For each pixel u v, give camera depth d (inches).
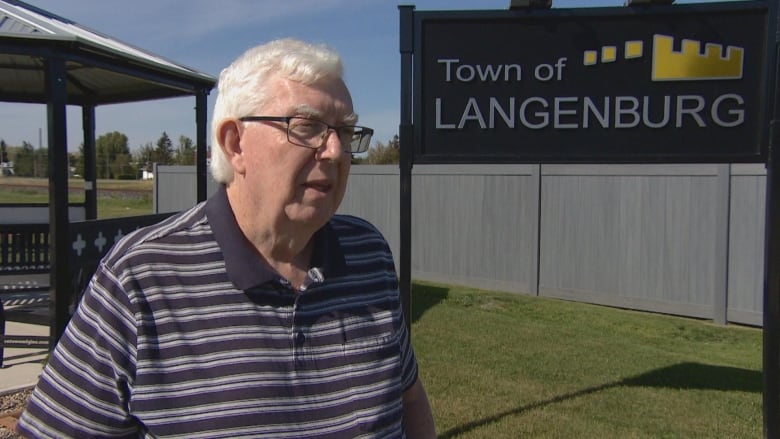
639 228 371.9
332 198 58.9
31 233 248.5
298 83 56.3
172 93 256.2
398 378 63.4
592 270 391.5
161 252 55.9
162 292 54.4
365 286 64.1
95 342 53.4
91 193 293.9
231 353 54.2
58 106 167.3
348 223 68.2
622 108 148.6
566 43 149.2
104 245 196.4
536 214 411.5
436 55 151.6
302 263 62.1
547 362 233.1
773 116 133.8
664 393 198.2
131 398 53.1
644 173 368.2
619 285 380.8
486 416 171.0
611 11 146.7
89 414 53.4
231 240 56.9
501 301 381.4
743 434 163.0
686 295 354.9
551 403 184.2
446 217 457.4
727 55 143.6
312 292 59.4
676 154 147.3
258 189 57.4
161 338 53.6
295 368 56.4
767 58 140.8
